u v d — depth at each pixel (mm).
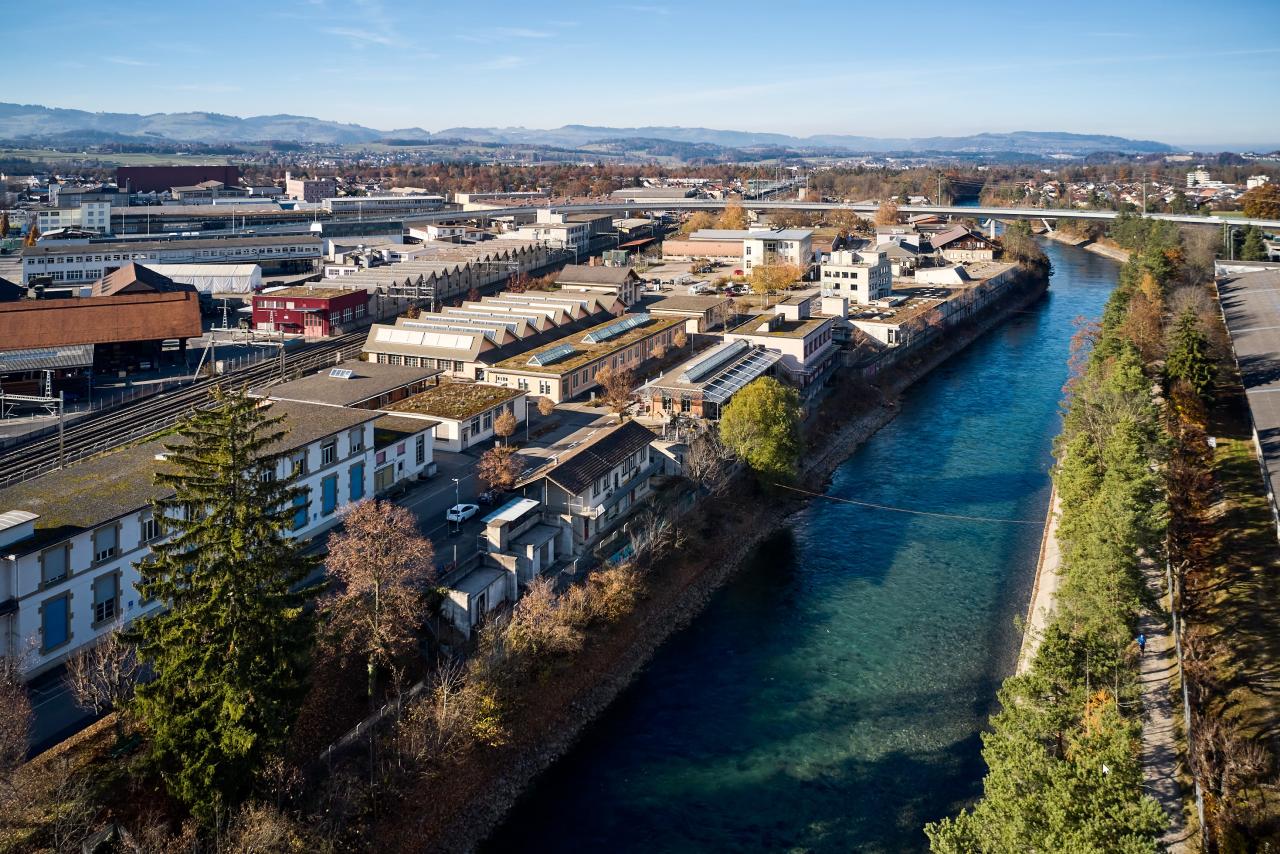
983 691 69312
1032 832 40000
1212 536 81688
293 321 158375
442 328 135625
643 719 66750
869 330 162625
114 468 72438
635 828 56406
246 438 52344
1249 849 46969
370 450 87000
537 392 125000
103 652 55812
